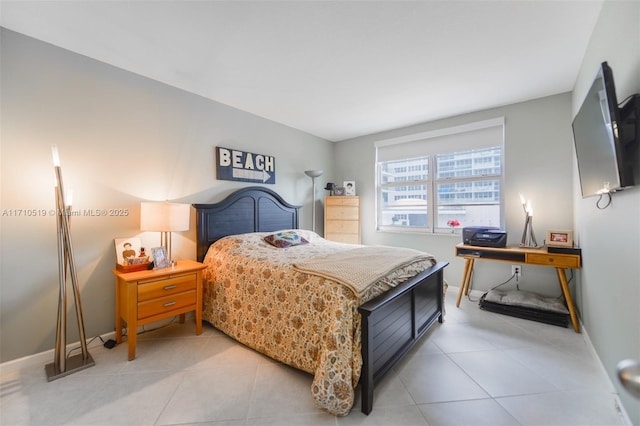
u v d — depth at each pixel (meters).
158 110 2.57
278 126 3.78
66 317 1.95
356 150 4.51
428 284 2.40
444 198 3.73
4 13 1.67
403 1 1.59
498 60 2.23
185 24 1.78
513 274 3.14
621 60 1.36
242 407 1.50
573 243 2.64
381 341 1.66
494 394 1.60
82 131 2.13
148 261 2.32
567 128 2.83
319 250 2.68
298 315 1.80
